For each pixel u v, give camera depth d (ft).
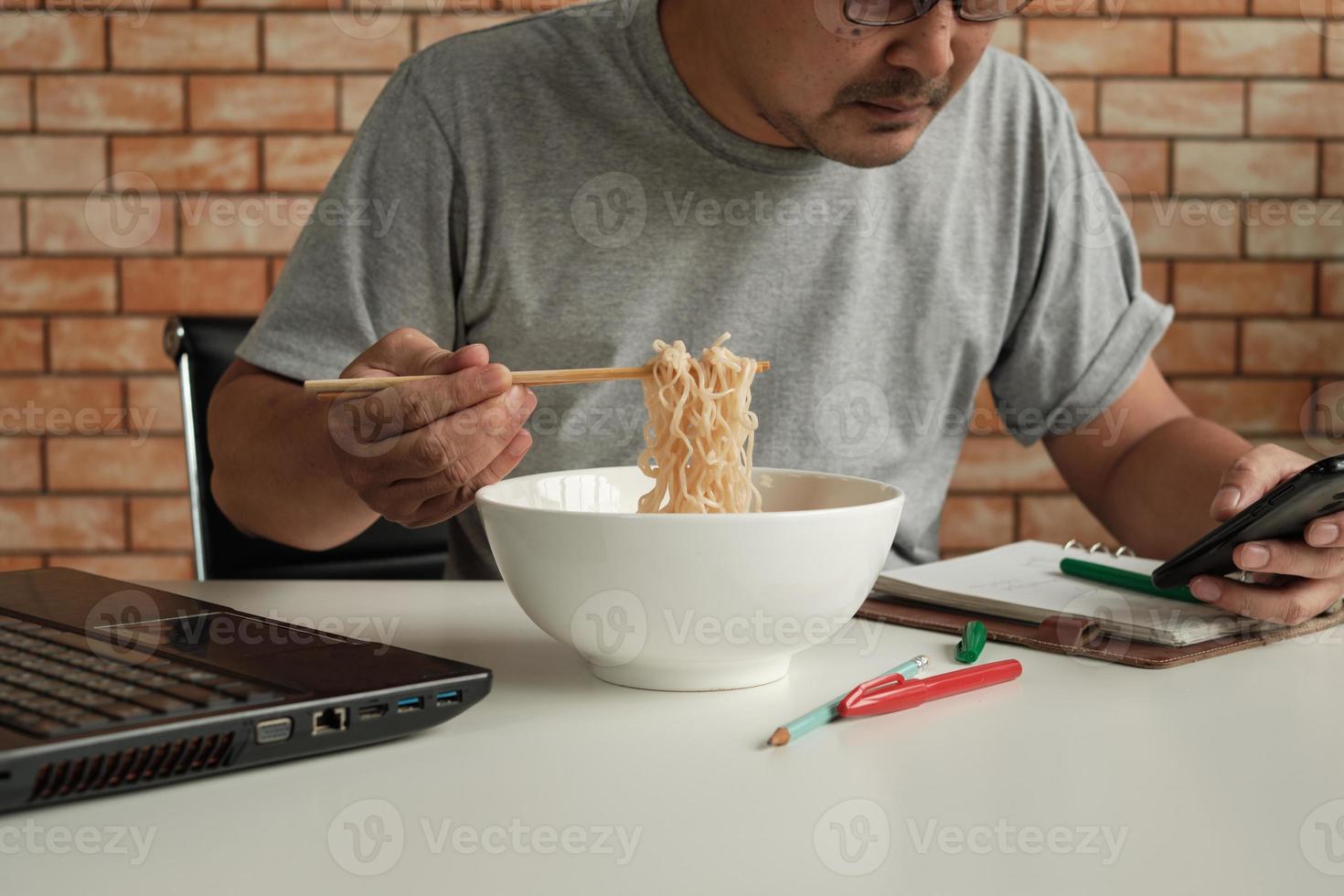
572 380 3.01
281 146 8.37
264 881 1.76
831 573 2.50
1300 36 8.46
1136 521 4.56
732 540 2.41
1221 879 1.79
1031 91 4.98
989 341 4.90
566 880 1.78
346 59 8.32
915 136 3.59
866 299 4.61
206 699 2.10
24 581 3.10
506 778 2.17
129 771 2.02
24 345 8.42
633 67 4.37
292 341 4.18
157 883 1.75
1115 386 4.94
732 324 4.49
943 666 2.91
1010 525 8.67
